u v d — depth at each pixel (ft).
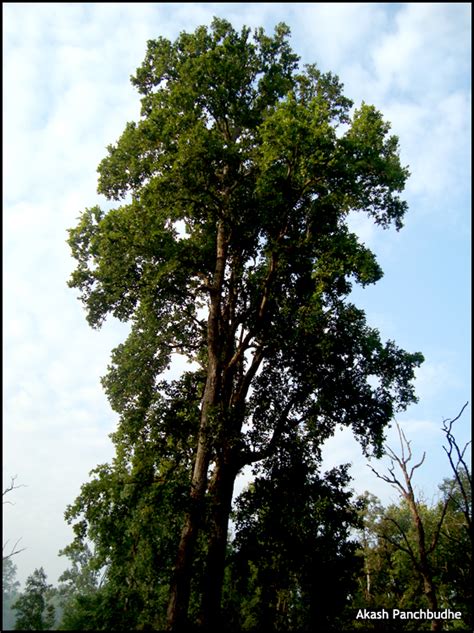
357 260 50.78
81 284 60.13
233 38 65.10
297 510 55.42
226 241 62.23
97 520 53.67
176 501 48.65
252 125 63.82
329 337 56.18
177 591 45.44
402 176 54.34
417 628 67.26
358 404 57.67
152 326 65.41
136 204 54.65
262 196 52.85
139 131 59.67
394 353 59.31
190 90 58.08
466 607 76.59
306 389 60.03
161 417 60.70
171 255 53.11
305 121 47.67
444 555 82.12
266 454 56.13
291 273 60.44
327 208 55.98
